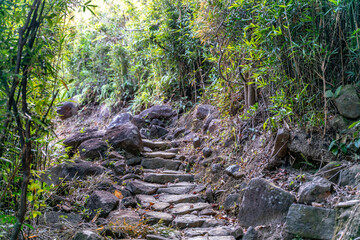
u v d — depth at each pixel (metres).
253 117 4.17
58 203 3.37
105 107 7.98
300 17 3.40
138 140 5.04
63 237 2.70
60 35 2.19
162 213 3.37
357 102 3.13
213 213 3.42
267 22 3.55
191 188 4.07
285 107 3.40
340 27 3.28
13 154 2.12
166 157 5.04
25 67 1.83
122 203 3.58
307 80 3.50
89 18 8.80
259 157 3.68
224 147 4.41
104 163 4.57
